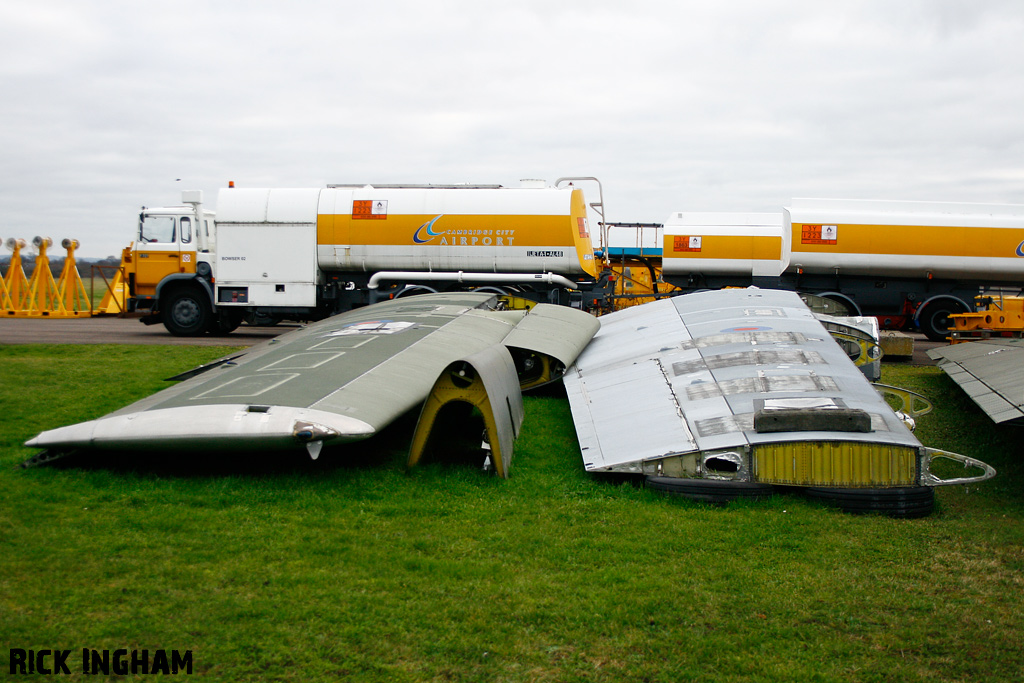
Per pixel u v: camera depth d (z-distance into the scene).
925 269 20.45
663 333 11.33
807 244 20.75
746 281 24.09
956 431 9.90
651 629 4.19
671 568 5.03
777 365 8.78
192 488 6.27
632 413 8.19
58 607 4.15
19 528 5.24
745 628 4.23
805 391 7.81
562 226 18.02
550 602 4.44
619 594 4.57
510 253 18.20
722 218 24.84
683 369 9.23
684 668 3.80
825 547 5.51
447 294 14.56
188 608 4.19
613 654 3.91
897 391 9.60
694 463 6.68
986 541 5.74
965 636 4.20
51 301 27.97
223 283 18.73
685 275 24.34
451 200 18.27
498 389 7.40
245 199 18.77
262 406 6.59
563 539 5.51
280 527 5.50
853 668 3.86
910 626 4.31
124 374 11.89
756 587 4.77
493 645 3.94
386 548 5.20
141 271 19.45
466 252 18.28
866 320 13.71
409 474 6.93
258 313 19.02
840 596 4.68
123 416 6.70
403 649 3.88
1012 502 7.04
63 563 4.68
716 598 4.59
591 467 7.00
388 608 4.29
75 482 6.33
